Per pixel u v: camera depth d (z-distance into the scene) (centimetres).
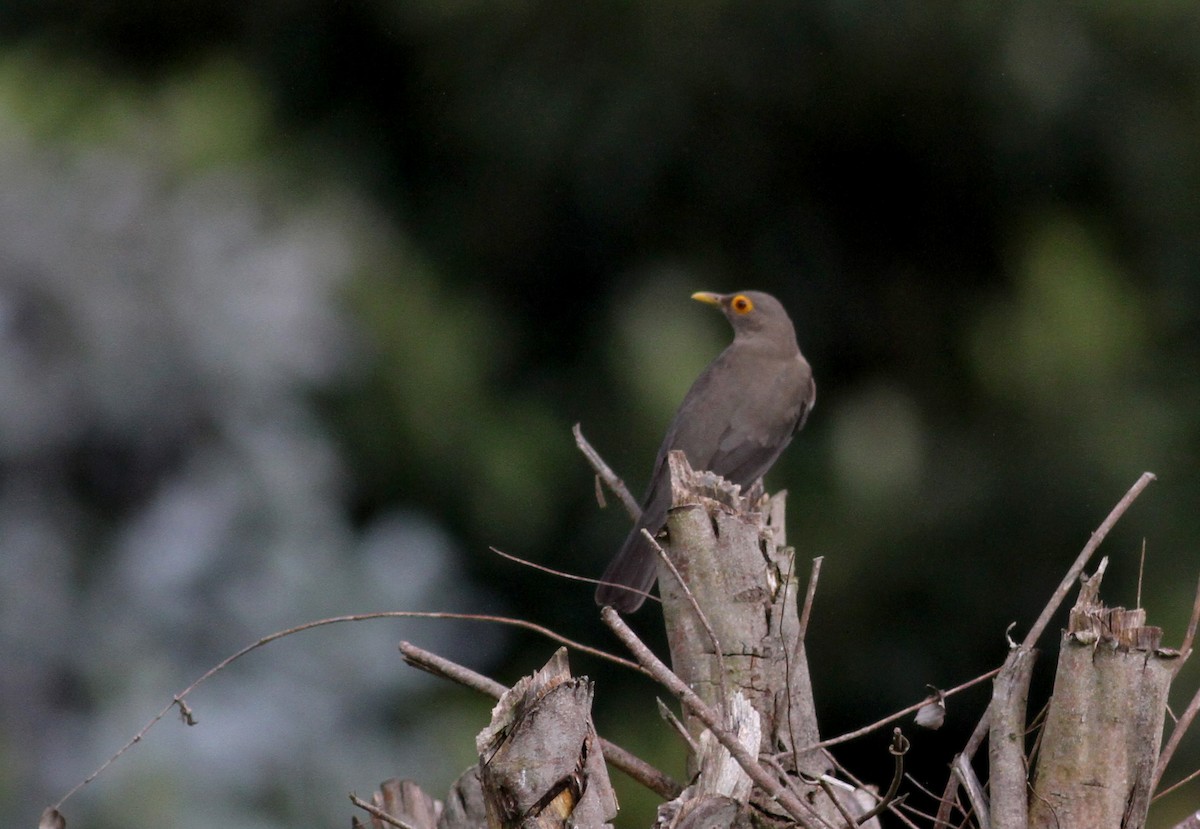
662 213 1577
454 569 1179
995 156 1516
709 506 395
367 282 1422
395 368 1436
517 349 1575
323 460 1032
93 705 894
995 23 1438
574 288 1606
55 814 379
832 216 1595
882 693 1510
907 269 1598
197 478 966
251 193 1166
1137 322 1505
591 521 1495
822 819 350
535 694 339
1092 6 1441
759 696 385
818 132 1546
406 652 378
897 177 1573
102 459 959
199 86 1334
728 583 389
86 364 954
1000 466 1488
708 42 1480
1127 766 358
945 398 1574
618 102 1495
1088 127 1487
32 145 1073
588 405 1539
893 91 1496
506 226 1577
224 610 935
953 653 1509
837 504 1487
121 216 1003
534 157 1520
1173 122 1484
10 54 1498
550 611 1510
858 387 1589
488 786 340
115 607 919
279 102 1609
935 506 1491
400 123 1602
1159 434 1467
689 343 1477
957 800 398
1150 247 1541
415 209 1612
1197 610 365
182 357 981
